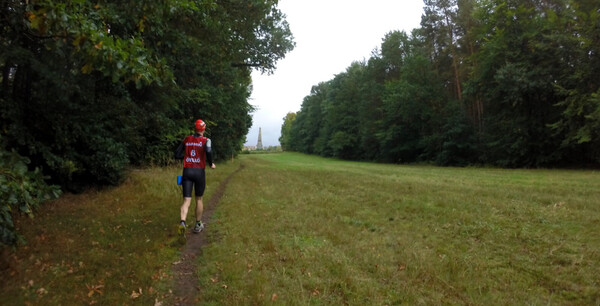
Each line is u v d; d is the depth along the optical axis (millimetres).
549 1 25844
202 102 17672
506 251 4410
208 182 10773
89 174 7723
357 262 3963
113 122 8195
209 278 3451
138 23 5461
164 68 4559
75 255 3801
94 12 4121
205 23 7547
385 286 3334
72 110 6492
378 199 8234
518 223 5691
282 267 3721
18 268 3332
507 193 8766
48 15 3115
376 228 5609
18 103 5512
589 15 20438
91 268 3465
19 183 3086
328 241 4770
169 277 3492
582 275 3582
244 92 25703
